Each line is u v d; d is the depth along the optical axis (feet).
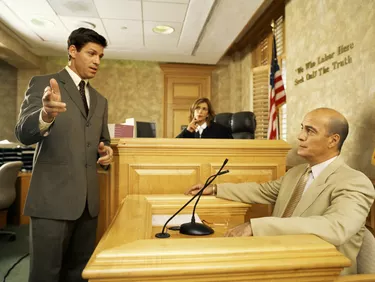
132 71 20.13
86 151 5.26
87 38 5.30
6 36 14.96
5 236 11.53
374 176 6.95
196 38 15.39
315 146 4.48
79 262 5.53
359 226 3.42
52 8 12.24
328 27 8.96
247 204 5.01
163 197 5.02
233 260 2.26
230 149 5.68
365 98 7.31
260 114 15.47
